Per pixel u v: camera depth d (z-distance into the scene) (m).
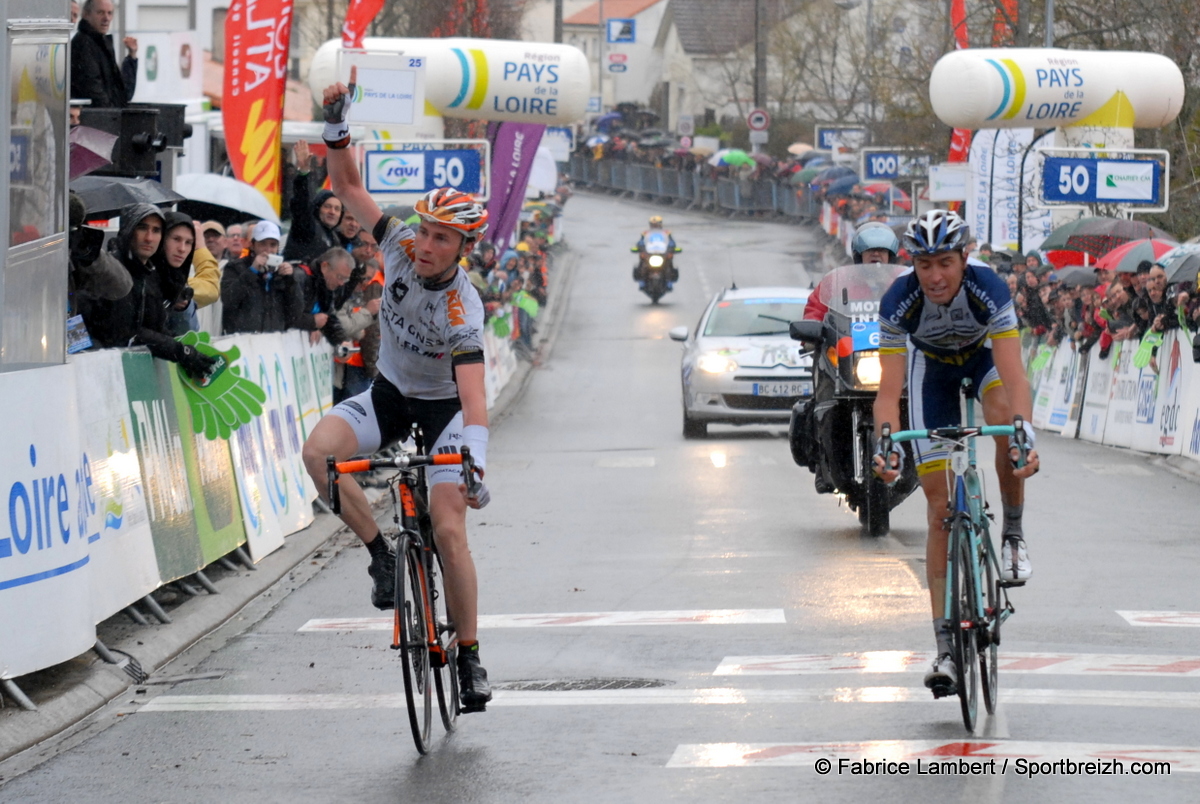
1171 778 14.54
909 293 17.47
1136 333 50.47
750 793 14.37
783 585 26.02
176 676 21.00
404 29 114.62
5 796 15.30
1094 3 84.69
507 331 80.31
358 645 22.58
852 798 14.10
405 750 16.61
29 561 18.36
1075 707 17.38
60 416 19.19
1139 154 66.81
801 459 33.28
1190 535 31.39
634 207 190.00
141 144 31.77
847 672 19.48
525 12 129.00
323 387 37.88
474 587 17.11
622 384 78.38
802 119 190.75
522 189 75.69
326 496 16.77
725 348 53.94
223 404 27.58
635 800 14.29
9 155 19.12
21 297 19.45
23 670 18.20
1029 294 63.19
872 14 148.62
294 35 144.25
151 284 25.86
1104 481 41.56
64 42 20.06
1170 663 19.70
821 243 143.88
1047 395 62.75
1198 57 76.69
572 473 44.31
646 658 20.84
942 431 16.88
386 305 16.80
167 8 134.25
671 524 33.94
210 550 26.30
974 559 16.73
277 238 34.97
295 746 16.95
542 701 18.58
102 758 16.70
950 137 90.31
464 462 15.76
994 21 88.69
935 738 16.14
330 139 16.86
